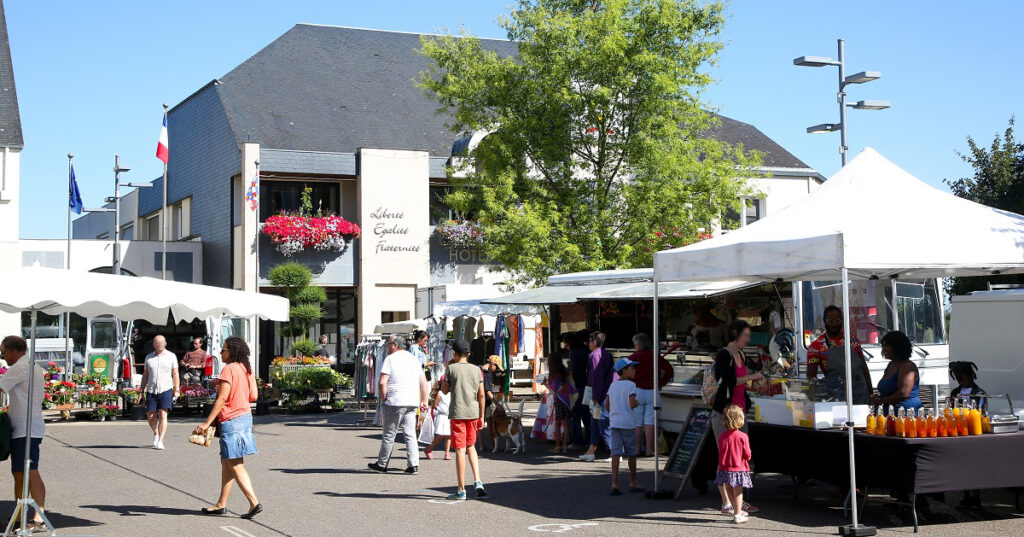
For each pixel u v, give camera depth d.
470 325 21.58
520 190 22.75
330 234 30.92
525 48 22.58
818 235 9.10
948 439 9.04
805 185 34.50
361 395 22.59
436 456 15.19
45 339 29.73
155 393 16.30
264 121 32.16
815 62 18.12
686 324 15.48
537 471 13.31
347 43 37.03
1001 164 26.86
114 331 30.66
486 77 22.97
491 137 22.94
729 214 32.38
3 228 26.98
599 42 21.89
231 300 10.26
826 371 10.35
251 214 30.34
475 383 11.13
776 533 8.91
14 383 9.49
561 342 17.22
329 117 33.22
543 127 22.44
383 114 34.16
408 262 31.89
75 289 8.96
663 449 14.91
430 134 33.94
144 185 30.81
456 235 32.09
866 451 9.38
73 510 10.38
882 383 10.25
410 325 22.88
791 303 13.83
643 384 13.61
